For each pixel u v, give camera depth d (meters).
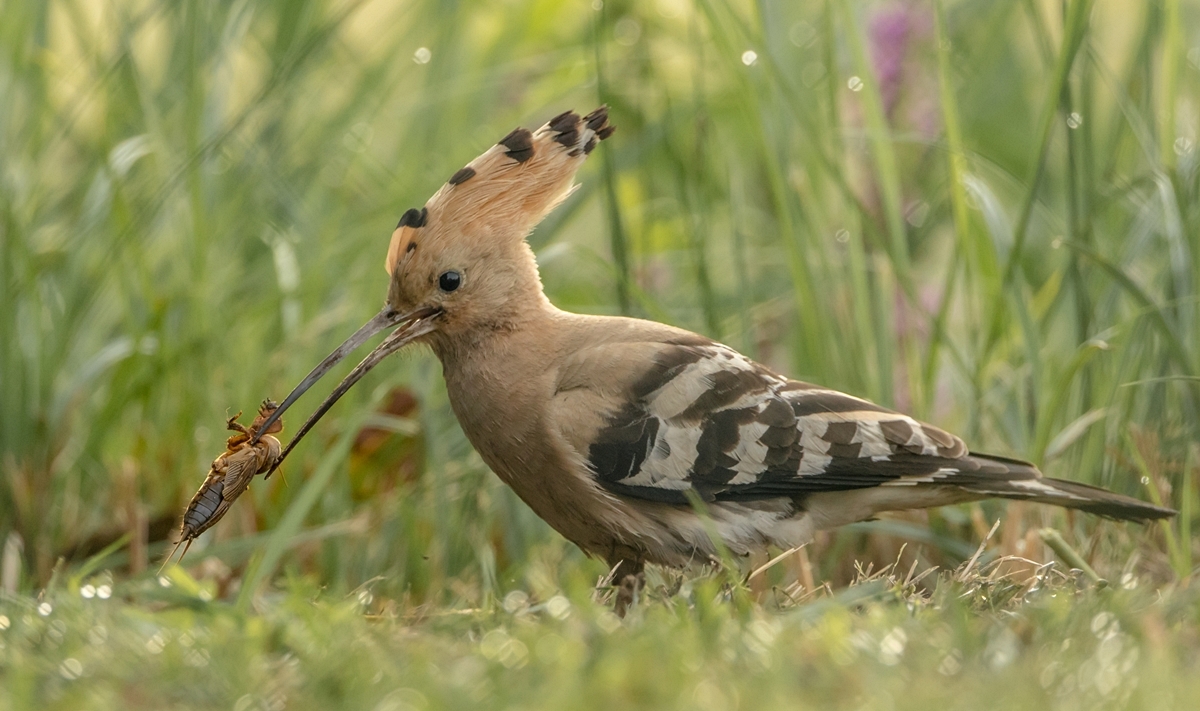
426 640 5.76
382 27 13.36
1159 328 9.03
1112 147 10.63
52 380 10.18
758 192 13.14
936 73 12.09
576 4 13.94
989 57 13.12
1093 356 9.66
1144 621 5.67
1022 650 5.55
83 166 11.98
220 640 5.55
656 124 11.77
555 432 7.94
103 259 10.67
